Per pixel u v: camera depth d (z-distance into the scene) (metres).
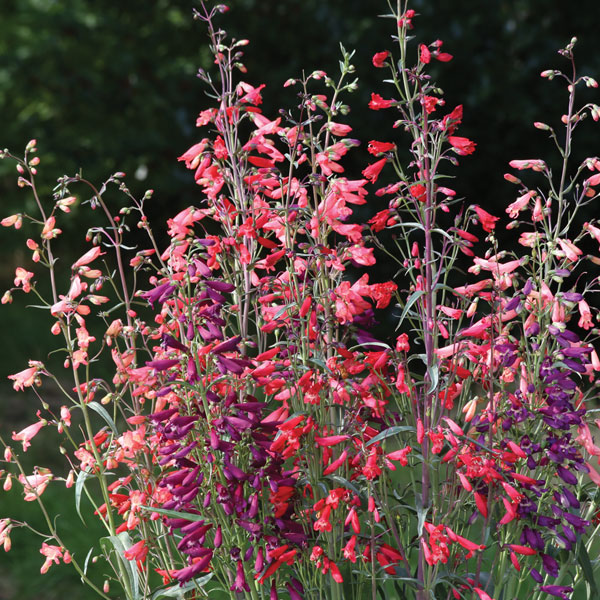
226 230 3.41
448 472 3.30
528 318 3.25
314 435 3.22
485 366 3.26
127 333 3.41
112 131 10.48
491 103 8.13
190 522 3.18
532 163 3.27
